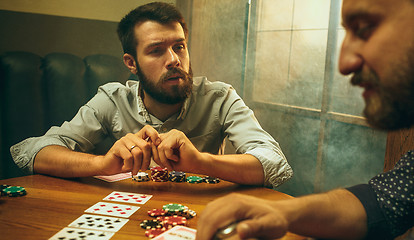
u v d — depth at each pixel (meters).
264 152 1.44
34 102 2.67
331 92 3.02
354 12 0.54
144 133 1.32
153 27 1.53
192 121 1.74
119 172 1.32
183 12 3.67
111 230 0.90
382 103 0.56
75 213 1.02
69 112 2.74
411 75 0.52
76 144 1.61
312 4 3.19
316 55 3.19
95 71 2.84
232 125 1.70
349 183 2.90
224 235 0.62
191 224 0.97
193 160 1.27
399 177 0.86
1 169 2.62
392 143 1.37
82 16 3.17
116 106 1.75
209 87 1.78
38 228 0.90
